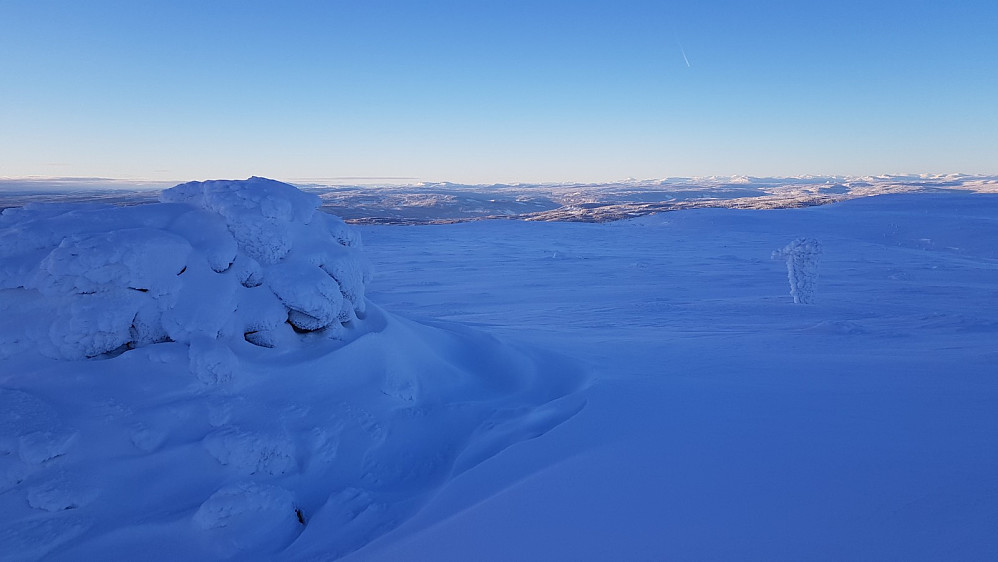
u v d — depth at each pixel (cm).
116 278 386
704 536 240
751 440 351
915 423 375
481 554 248
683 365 621
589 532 254
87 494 310
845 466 300
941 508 247
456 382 512
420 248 3569
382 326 519
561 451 356
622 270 2455
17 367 360
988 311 1268
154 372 369
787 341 827
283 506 319
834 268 2445
